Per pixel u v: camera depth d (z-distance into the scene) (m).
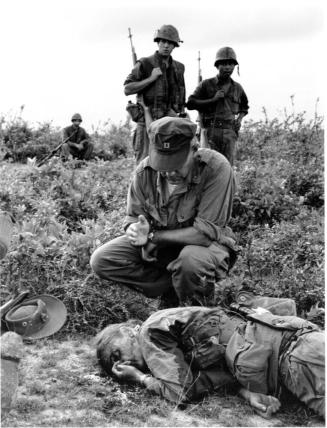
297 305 4.89
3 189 7.19
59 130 15.43
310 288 4.96
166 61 7.72
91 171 9.13
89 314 4.58
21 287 4.77
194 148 4.44
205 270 4.36
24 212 7.02
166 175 4.36
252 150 10.94
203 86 8.44
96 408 3.45
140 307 4.85
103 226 5.93
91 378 3.77
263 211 7.27
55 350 4.17
